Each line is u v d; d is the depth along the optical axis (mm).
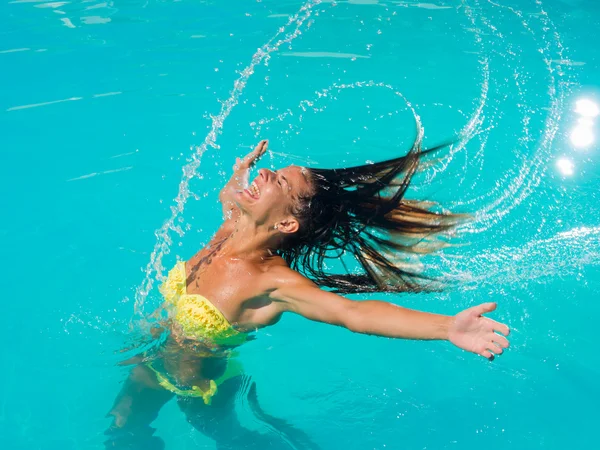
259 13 3912
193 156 2906
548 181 2742
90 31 3740
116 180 2797
